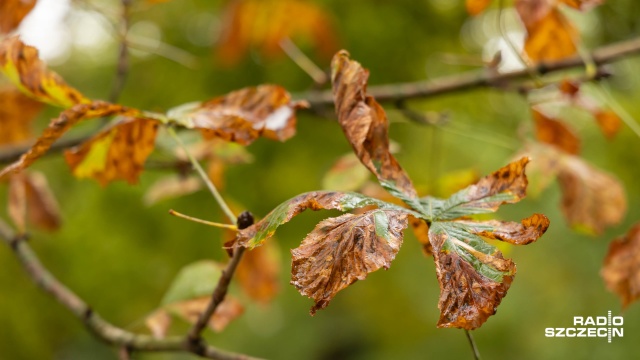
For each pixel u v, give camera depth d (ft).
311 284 2.51
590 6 3.34
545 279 9.87
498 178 2.75
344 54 2.80
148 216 6.44
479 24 6.46
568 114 5.95
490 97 6.73
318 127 6.63
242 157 3.81
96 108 2.91
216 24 6.55
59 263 6.68
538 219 2.59
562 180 3.71
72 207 6.84
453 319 2.51
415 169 7.57
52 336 7.18
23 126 4.19
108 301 6.62
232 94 3.08
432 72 6.75
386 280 12.68
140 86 6.85
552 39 3.62
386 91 4.02
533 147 3.81
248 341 14.30
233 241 2.62
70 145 4.05
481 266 2.55
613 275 3.30
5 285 6.97
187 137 3.85
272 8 5.42
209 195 6.31
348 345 14.74
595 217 3.67
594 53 3.77
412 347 12.82
